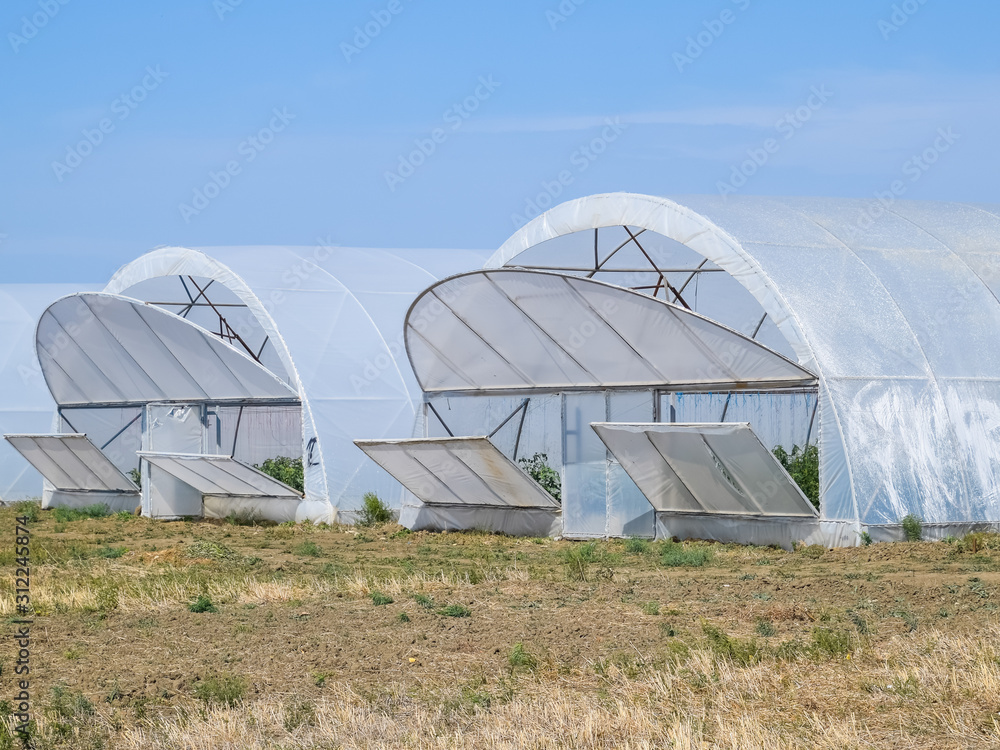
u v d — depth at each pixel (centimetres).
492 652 1408
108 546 2666
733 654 1331
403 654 1405
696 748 1026
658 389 2623
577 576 2009
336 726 1122
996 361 2547
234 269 3431
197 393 3412
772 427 2928
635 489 2667
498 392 2920
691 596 1767
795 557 2241
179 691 1265
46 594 1862
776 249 2559
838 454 2338
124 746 1087
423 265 3956
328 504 3127
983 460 2425
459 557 2412
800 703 1152
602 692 1227
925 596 1686
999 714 1089
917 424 2392
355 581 1956
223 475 3162
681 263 3053
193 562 2305
